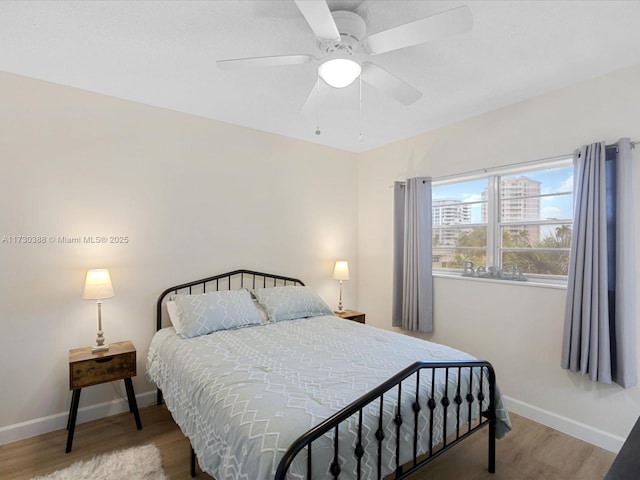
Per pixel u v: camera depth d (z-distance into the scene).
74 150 2.48
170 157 2.89
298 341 2.30
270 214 3.49
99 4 1.60
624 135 2.18
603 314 2.16
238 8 1.63
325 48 1.63
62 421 2.42
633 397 2.13
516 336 2.72
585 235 2.26
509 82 2.37
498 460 2.11
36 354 2.35
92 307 2.55
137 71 2.24
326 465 1.23
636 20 1.69
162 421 2.53
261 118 3.08
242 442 1.29
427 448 1.64
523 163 2.67
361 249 4.17
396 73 2.24
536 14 1.65
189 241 2.99
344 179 4.09
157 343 2.48
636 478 0.83
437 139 3.31
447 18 1.33
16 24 1.75
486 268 3.05
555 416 2.48
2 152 2.24
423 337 3.43
